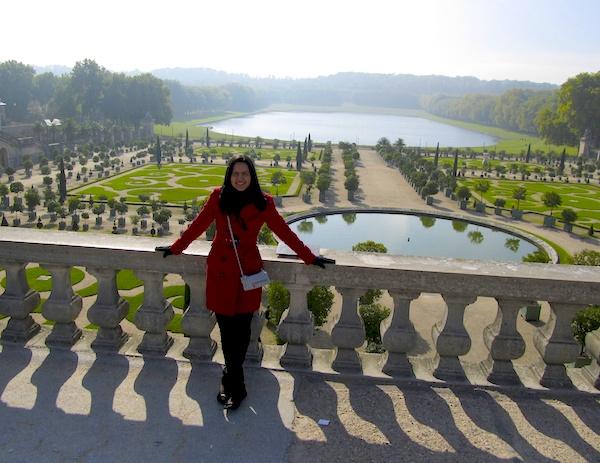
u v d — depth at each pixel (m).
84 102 183.75
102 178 103.88
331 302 28.38
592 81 159.88
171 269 7.61
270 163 132.88
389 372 7.69
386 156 149.50
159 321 7.88
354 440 6.28
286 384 7.33
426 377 7.63
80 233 8.34
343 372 7.69
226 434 6.30
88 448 6.02
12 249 7.91
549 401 7.17
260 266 6.73
